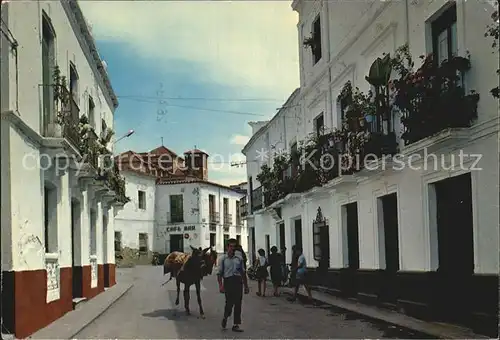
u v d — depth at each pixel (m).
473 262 8.20
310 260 16.81
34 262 8.57
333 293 14.42
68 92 10.30
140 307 12.38
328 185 13.57
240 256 9.07
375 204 11.66
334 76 14.48
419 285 9.52
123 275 24.00
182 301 13.77
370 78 10.88
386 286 11.40
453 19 8.83
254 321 10.02
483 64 7.64
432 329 8.19
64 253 10.73
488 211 7.58
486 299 7.60
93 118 15.23
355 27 12.69
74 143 10.59
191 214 29.08
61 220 10.50
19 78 8.09
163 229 28.42
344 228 13.97
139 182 27.00
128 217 26.30
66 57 11.34
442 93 8.03
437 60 9.20
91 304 12.55
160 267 27.48
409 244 9.95
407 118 8.90
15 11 7.89
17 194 7.86
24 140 8.27
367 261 12.15
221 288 8.97
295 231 19.16
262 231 24.19
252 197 25.77
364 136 11.30
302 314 11.00
